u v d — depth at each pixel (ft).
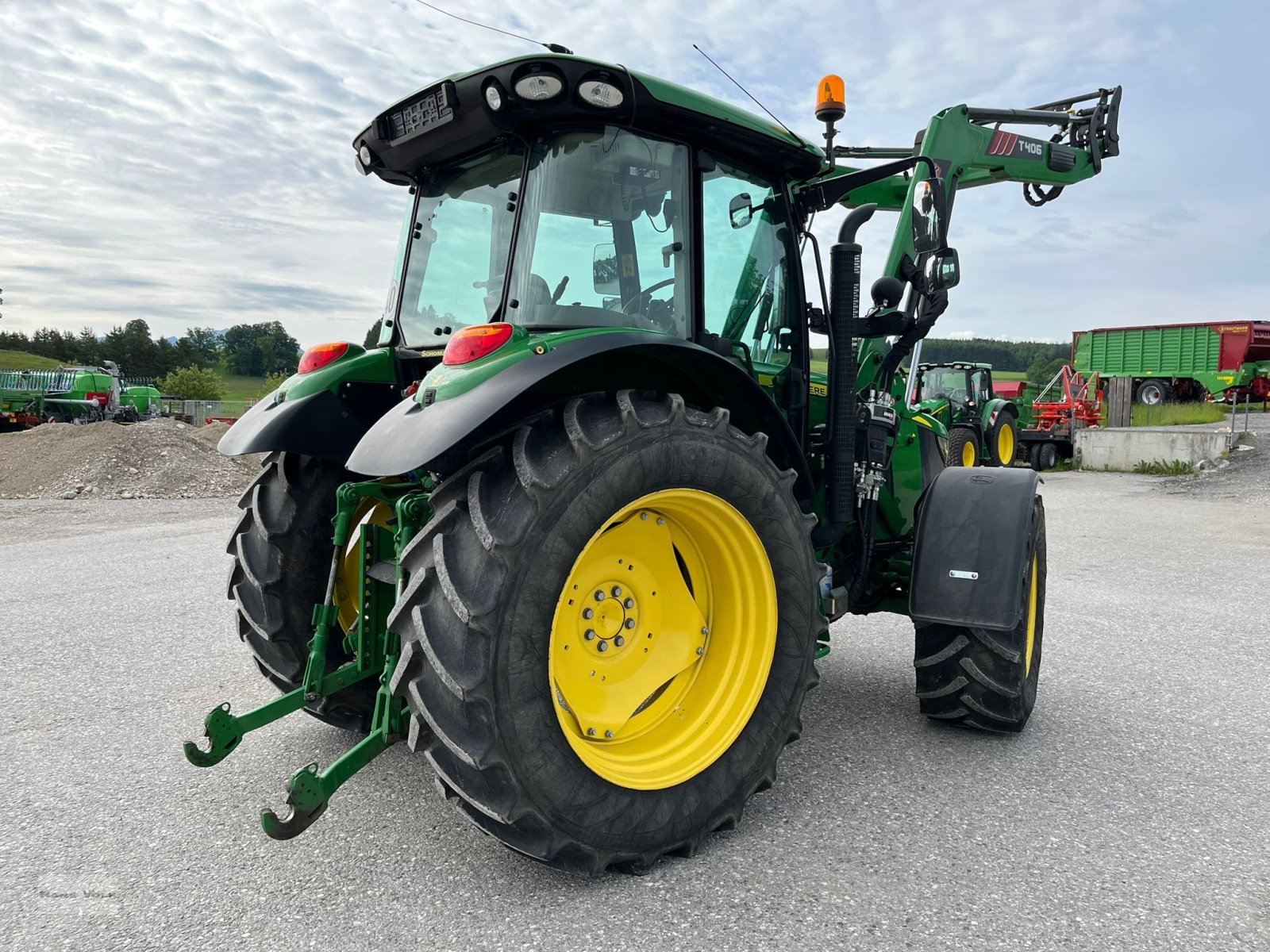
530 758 6.75
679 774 7.79
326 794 6.79
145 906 6.98
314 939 6.53
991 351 194.80
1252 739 10.70
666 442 7.57
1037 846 7.95
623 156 8.66
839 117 11.24
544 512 6.84
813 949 6.36
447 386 7.10
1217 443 48.44
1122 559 23.61
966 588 10.20
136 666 13.70
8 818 8.59
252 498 10.11
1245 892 7.15
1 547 25.30
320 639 8.56
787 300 10.89
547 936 6.55
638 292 8.79
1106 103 18.07
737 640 8.62
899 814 8.63
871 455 11.46
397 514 8.30
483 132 8.75
